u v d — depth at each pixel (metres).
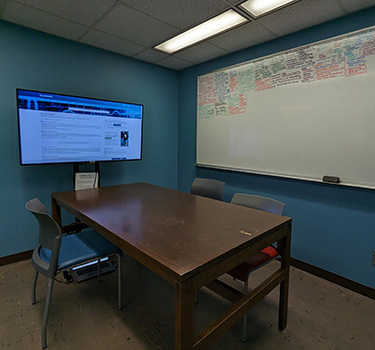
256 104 2.69
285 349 1.47
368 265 2.02
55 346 1.47
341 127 2.08
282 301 1.60
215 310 1.82
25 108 2.25
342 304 1.91
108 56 2.95
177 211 1.69
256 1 1.87
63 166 2.75
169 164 3.78
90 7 1.98
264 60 2.57
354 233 2.08
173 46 2.79
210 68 3.21
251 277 2.30
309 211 2.36
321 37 2.16
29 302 1.87
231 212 1.68
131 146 3.04
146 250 1.08
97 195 2.16
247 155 2.84
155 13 2.06
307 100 2.27
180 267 0.94
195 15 2.08
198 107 3.41
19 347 1.46
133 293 2.02
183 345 0.94
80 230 2.35
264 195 2.74
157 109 3.52
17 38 2.32
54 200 2.17
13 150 2.42
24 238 2.55
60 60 2.59
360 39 1.92
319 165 2.24
